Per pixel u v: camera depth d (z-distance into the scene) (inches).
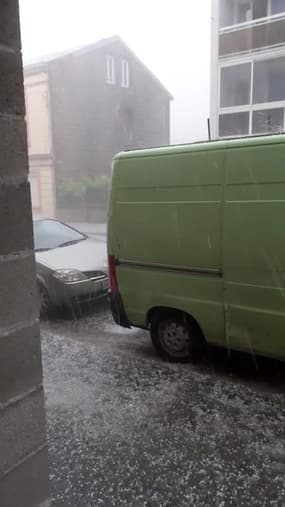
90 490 87.4
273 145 117.6
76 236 259.0
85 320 212.2
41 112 545.0
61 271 211.0
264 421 112.2
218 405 121.3
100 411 119.3
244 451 99.3
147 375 143.6
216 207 129.4
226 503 83.2
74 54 566.9
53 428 110.8
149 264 148.6
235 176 125.0
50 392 131.7
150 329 158.2
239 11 453.4
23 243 40.6
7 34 36.7
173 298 144.3
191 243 136.3
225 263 129.4
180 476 91.2
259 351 128.0
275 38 438.9
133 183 148.9
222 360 153.3
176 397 126.7
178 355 152.9
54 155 561.0
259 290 123.7
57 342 180.1
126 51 623.8
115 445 102.8
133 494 86.1
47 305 214.8
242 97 474.0
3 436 41.2
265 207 119.7
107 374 145.2
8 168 38.2
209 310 136.2
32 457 44.6
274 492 85.9
